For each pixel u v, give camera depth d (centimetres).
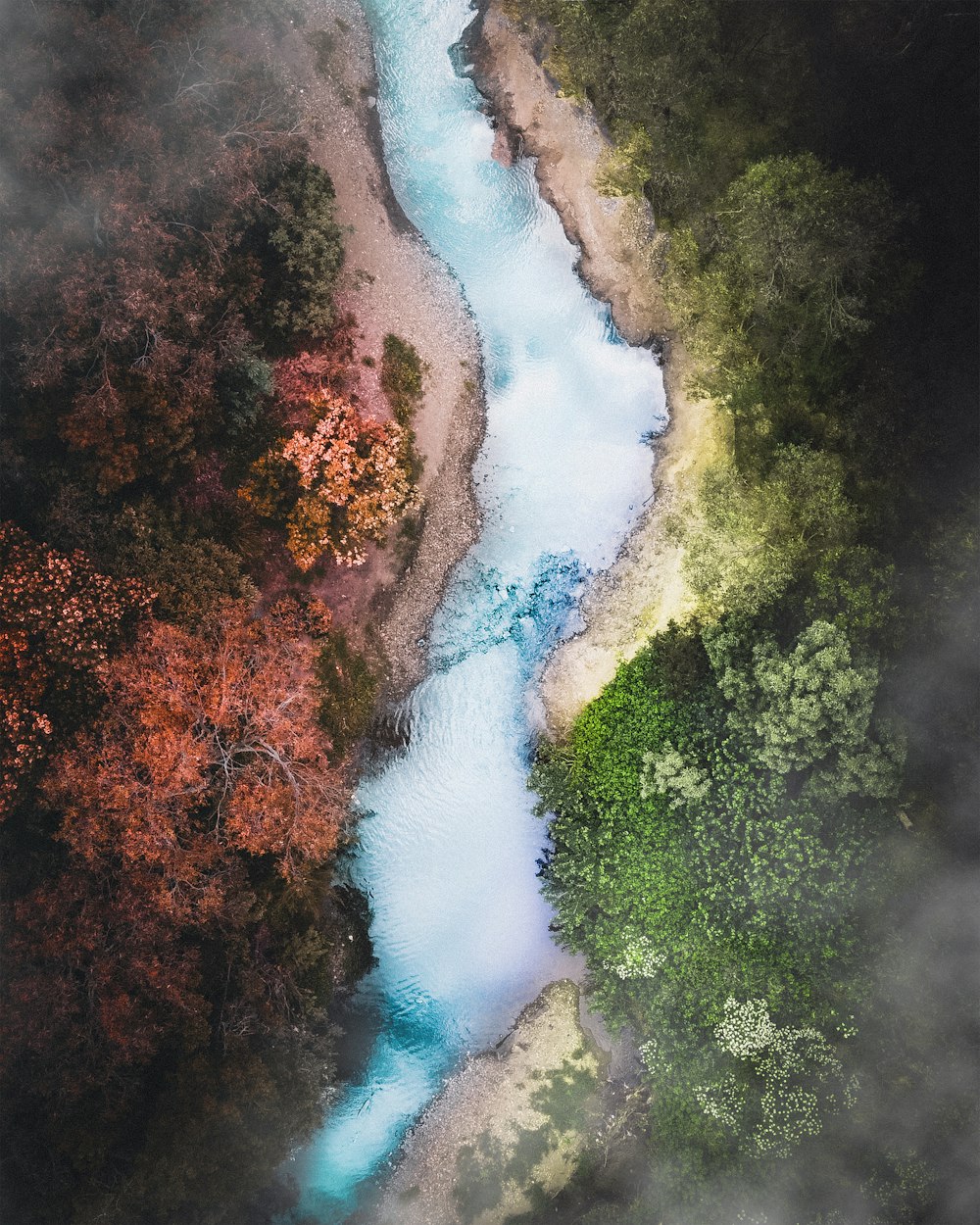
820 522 2442
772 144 2555
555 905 2602
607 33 2517
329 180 2556
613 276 2641
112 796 2223
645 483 2655
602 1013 2619
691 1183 2359
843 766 2217
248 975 2389
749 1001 2325
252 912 2414
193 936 2402
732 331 2542
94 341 2208
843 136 2550
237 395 2445
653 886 2442
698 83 2520
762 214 2412
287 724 2356
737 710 2353
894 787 2258
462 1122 2636
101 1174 2217
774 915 2375
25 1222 2178
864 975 2308
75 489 2336
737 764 2362
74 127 2156
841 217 2392
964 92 2488
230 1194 2245
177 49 2305
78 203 2180
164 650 2261
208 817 2355
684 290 2552
